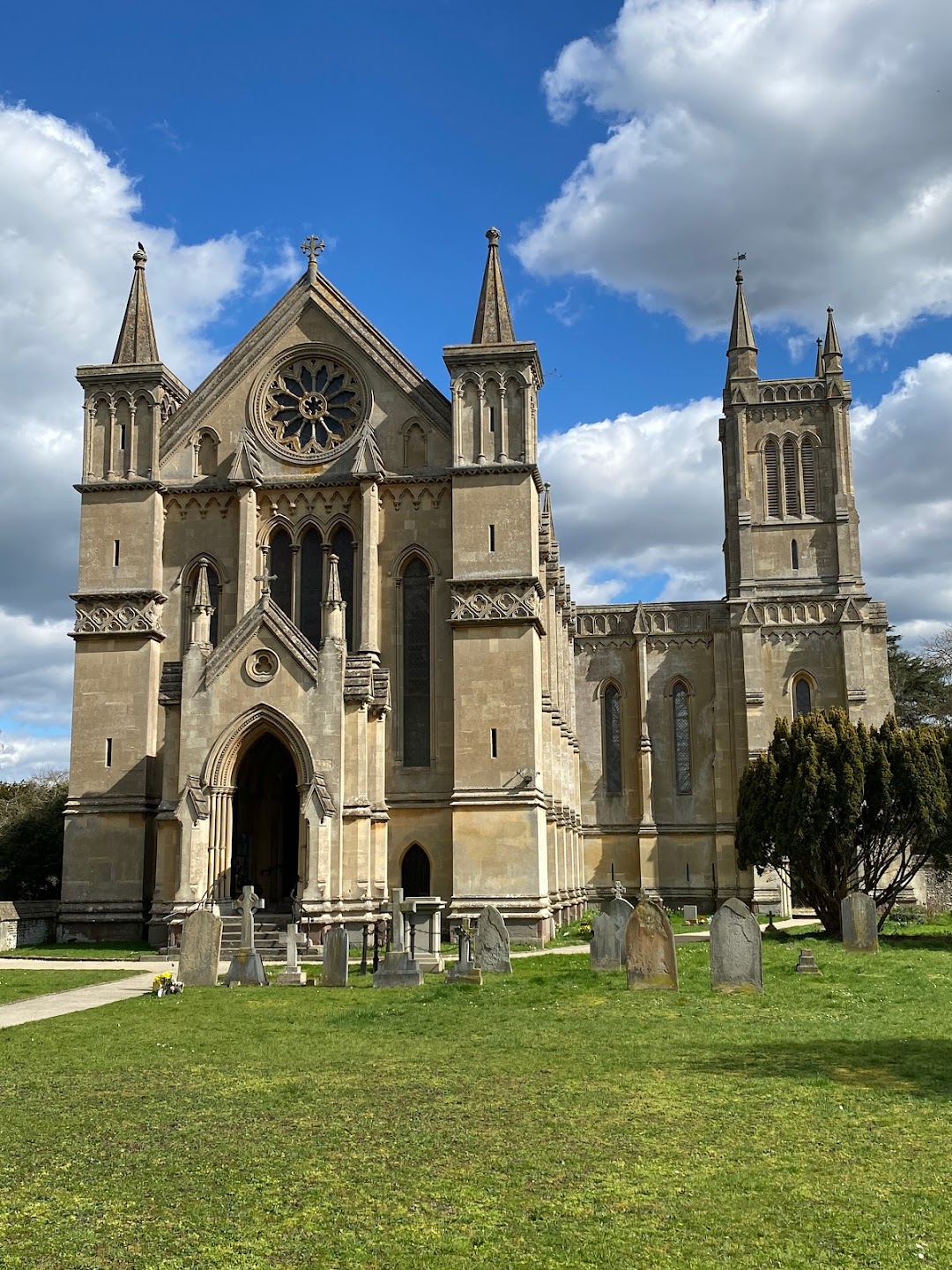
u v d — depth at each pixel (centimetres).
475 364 5994
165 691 5491
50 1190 1446
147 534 6097
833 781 4994
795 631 8775
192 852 5066
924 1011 2745
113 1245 1258
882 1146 1569
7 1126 1764
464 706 5691
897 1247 1214
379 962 4025
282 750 6094
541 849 5672
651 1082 1978
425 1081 2034
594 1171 1480
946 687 11319
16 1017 3039
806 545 9106
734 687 8812
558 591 7688
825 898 5094
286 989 3528
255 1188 1440
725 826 8612
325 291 6381
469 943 3544
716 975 3097
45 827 7194
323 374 6353
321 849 4997
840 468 9175
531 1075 2064
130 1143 1656
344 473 6122
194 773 5191
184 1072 2177
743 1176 1452
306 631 6044
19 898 7225
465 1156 1556
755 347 9544
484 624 5738
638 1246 1229
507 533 5809
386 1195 1405
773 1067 2078
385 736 5784
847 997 2959
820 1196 1373
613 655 9125
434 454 6125
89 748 5906
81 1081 2112
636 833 8844
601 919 3675
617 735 9056
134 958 4878
